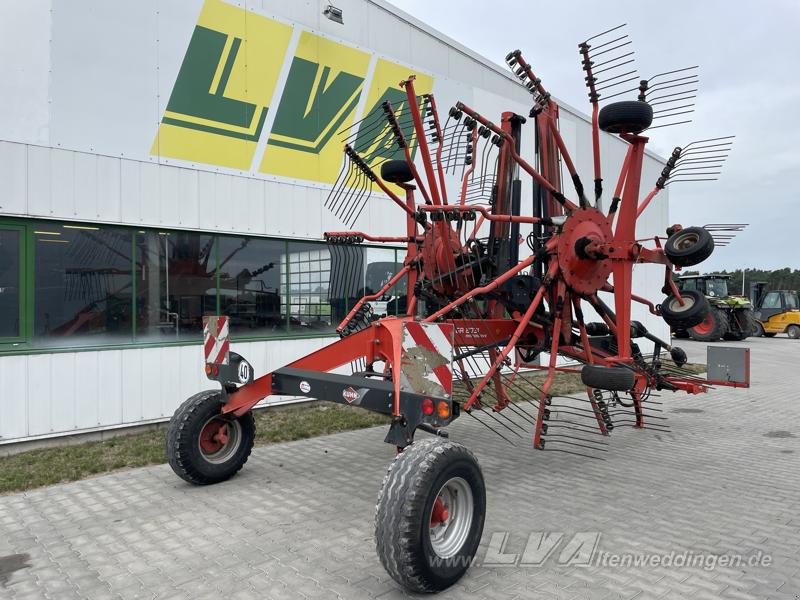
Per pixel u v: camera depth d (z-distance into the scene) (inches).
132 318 271.6
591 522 165.9
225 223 300.2
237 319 310.0
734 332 964.6
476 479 134.0
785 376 511.5
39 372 243.1
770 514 172.7
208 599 121.3
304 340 338.0
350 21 353.7
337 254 354.6
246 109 307.0
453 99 421.4
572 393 399.2
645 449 249.8
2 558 142.5
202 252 295.9
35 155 240.7
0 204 232.7
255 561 139.3
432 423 137.7
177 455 188.4
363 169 249.9
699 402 372.5
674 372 292.0
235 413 197.9
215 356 195.8
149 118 272.7
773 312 1093.1
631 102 212.1
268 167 317.1
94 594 124.0
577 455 238.1
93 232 260.8
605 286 253.6
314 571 134.0
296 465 222.1
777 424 303.3
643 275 621.6
